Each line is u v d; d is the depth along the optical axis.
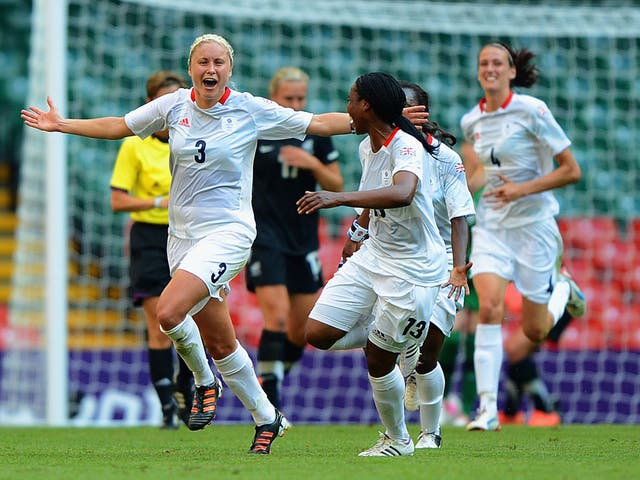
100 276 50.31
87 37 50.47
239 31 51.53
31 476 14.73
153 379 27.20
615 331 48.19
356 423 35.59
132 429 28.53
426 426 20.45
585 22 42.34
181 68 46.78
